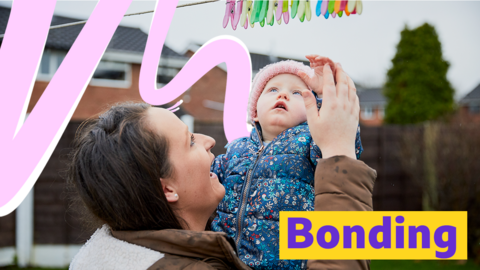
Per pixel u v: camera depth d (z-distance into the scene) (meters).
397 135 6.43
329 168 0.86
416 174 6.24
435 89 19.58
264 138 1.39
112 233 0.96
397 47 20.48
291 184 1.19
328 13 0.91
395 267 5.39
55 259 5.08
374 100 26.98
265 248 1.15
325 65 0.97
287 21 0.97
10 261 5.07
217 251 0.88
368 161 6.34
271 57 17.67
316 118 0.93
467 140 5.90
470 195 5.84
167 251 0.87
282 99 1.33
